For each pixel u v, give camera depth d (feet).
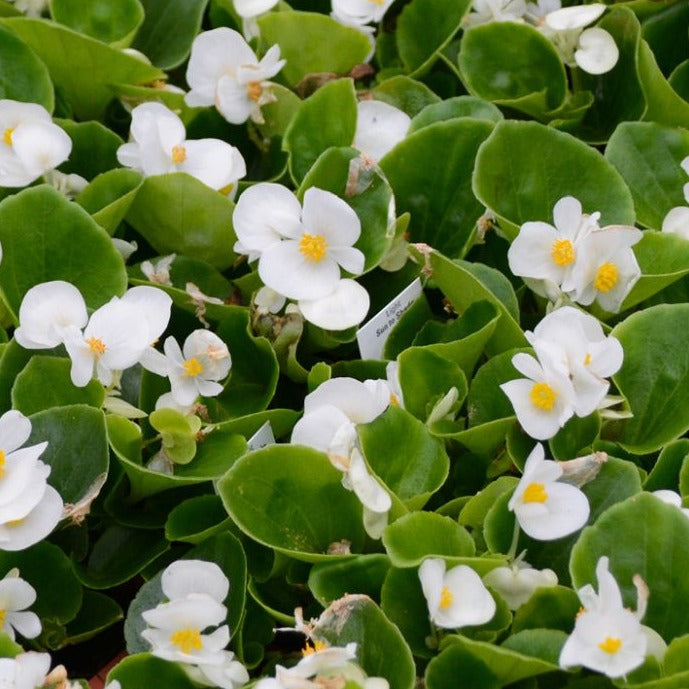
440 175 3.16
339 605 2.80
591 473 2.89
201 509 2.93
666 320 2.98
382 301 3.11
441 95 3.38
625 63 3.31
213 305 3.07
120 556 2.96
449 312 3.12
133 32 3.31
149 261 3.11
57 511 2.86
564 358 2.91
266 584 2.92
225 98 3.22
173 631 2.82
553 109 3.31
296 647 2.93
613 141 3.18
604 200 3.11
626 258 3.00
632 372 2.98
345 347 3.10
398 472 2.93
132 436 2.94
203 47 3.23
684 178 3.18
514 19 3.34
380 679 2.77
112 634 2.96
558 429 2.90
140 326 2.97
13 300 3.04
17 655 2.81
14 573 2.85
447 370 2.99
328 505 2.90
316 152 3.21
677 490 2.94
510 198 3.12
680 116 3.27
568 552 2.89
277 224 3.03
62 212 3.04
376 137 3.24
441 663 2.78
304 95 3.35
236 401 3.05
